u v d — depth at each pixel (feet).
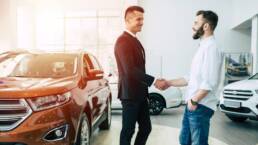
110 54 39.52
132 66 9.95
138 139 11.27
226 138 18.04
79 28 39.73
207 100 8.27
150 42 39.86
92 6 39.50
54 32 39.78
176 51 39.86
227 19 39.63
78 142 11.63
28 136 9.52
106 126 19.88
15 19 33.60
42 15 39.75
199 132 8.34
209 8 39.60
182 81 10.11
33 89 10.30
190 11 39.68
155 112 27.35
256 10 30.25
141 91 10.34
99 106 15.97
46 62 14.40
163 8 39.73
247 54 35.06
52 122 9.97
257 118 20.17
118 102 26.23
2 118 9.68
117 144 16.22
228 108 21.94
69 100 10.85
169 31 39.81
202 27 8.38
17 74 13.69
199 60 8.26
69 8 39.63
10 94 9.86
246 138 18.08
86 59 15.92
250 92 20.54
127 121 10.27
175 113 28.71
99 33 39.63
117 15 39.34
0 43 32.42
